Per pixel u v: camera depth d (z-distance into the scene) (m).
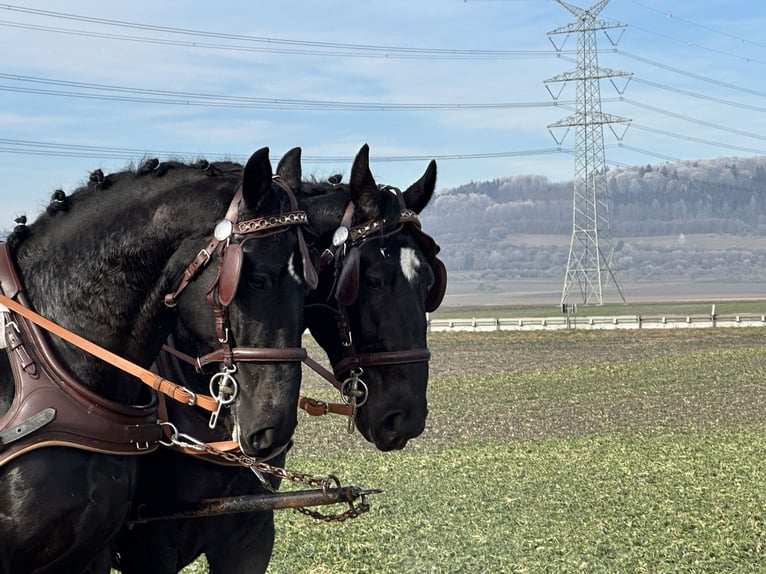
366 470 14.66
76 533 4.07
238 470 5.14
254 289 4.09
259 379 4.10
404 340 5.04
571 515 11.42
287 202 4.25
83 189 4.56
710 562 9.33
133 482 4.38
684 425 20.22
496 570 8.89
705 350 38.03
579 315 70.88
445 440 18.42
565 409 22.83
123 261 4.29
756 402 23.75
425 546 9.73
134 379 4.40
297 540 9.77
